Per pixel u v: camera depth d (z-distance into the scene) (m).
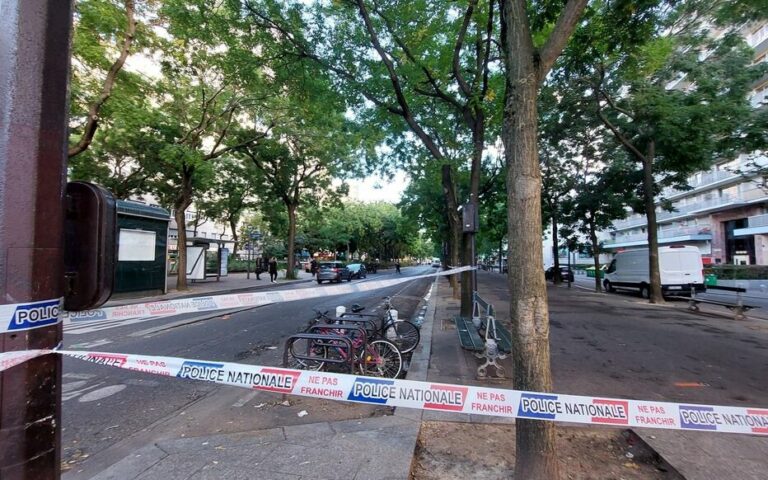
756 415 2.89
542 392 2.81
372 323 6.54
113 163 22.44
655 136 13.21
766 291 22.25
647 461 3.37
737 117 11.67
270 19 9.52
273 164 26.27
